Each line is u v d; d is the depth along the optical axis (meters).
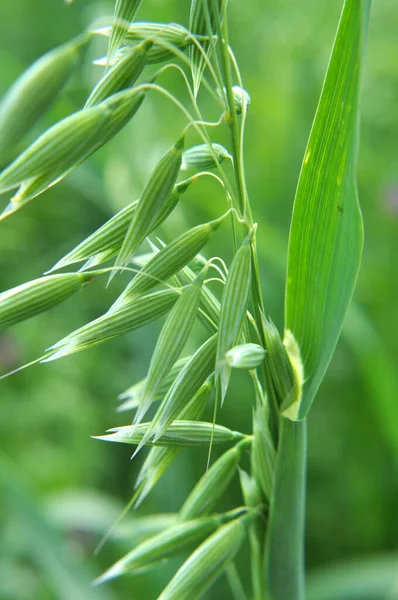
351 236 0.18
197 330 0.40
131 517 0.44
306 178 0.19
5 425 0.49
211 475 0.20
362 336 0.35
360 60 0.17
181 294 0.18
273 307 0.46
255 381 0.19
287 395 0.19
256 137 0.54
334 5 0.56
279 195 0.52
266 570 0.20
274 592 0.20
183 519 0.21
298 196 0.19
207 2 0.17
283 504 0.20
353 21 0.17
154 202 0.17
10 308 0.17
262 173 0.53
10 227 0.58
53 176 0.16
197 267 0.20
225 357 0.17
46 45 0.67
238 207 0.18
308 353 0.19
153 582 0.36
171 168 0.17
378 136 0.55
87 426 0.50
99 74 0.38
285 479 0.19
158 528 0.29
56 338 0.53
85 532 0.42
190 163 0.18
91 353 0.54
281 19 0.57
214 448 0.45
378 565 0.35
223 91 0.17
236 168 0.18
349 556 0.45
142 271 0.18
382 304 0.49
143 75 0.50
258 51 0.58
